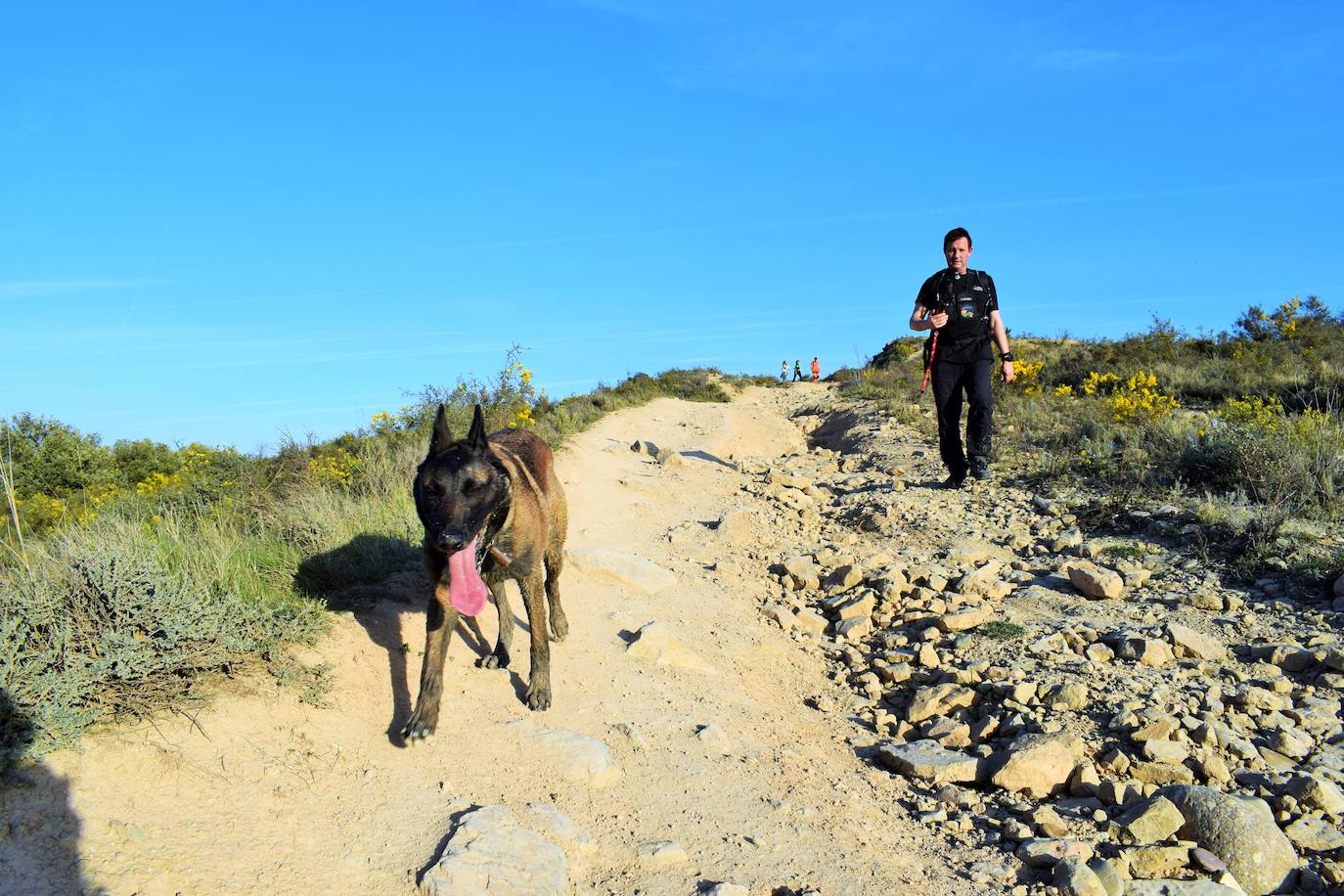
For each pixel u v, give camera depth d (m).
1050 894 3.97
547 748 4.42
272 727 4.00
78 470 12.72
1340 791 4.65
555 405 18.42
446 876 3.32
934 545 9.17
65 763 3.37
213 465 11.86
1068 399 15.70
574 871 3.67
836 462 14.31
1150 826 4.35
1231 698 5.62
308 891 3.22
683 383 28.84
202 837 3.30
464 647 5.46
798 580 8.41
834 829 4.36
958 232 10.62
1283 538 7.88
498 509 4.58
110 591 3.97
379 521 7.17
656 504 11.09
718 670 6.18
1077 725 5.43
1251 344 18.39
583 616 6.54
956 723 5.62
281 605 4.85
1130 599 7.39
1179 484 9.89
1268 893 4.06
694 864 3.87
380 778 3.95
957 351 10.86
